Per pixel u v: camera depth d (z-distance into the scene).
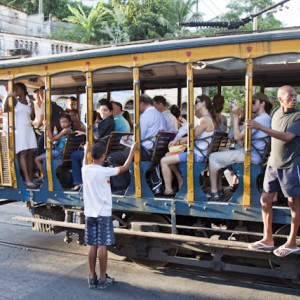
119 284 4.91
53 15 35.16
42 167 5.95
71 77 6.44
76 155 5.79
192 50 4.59
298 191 3.96
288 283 4.77
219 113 5.96
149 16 25.27
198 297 4.54
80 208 5.76
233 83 6.50
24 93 6.09
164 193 5.13
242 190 4.52
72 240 6.67
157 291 4.70
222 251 4.73
